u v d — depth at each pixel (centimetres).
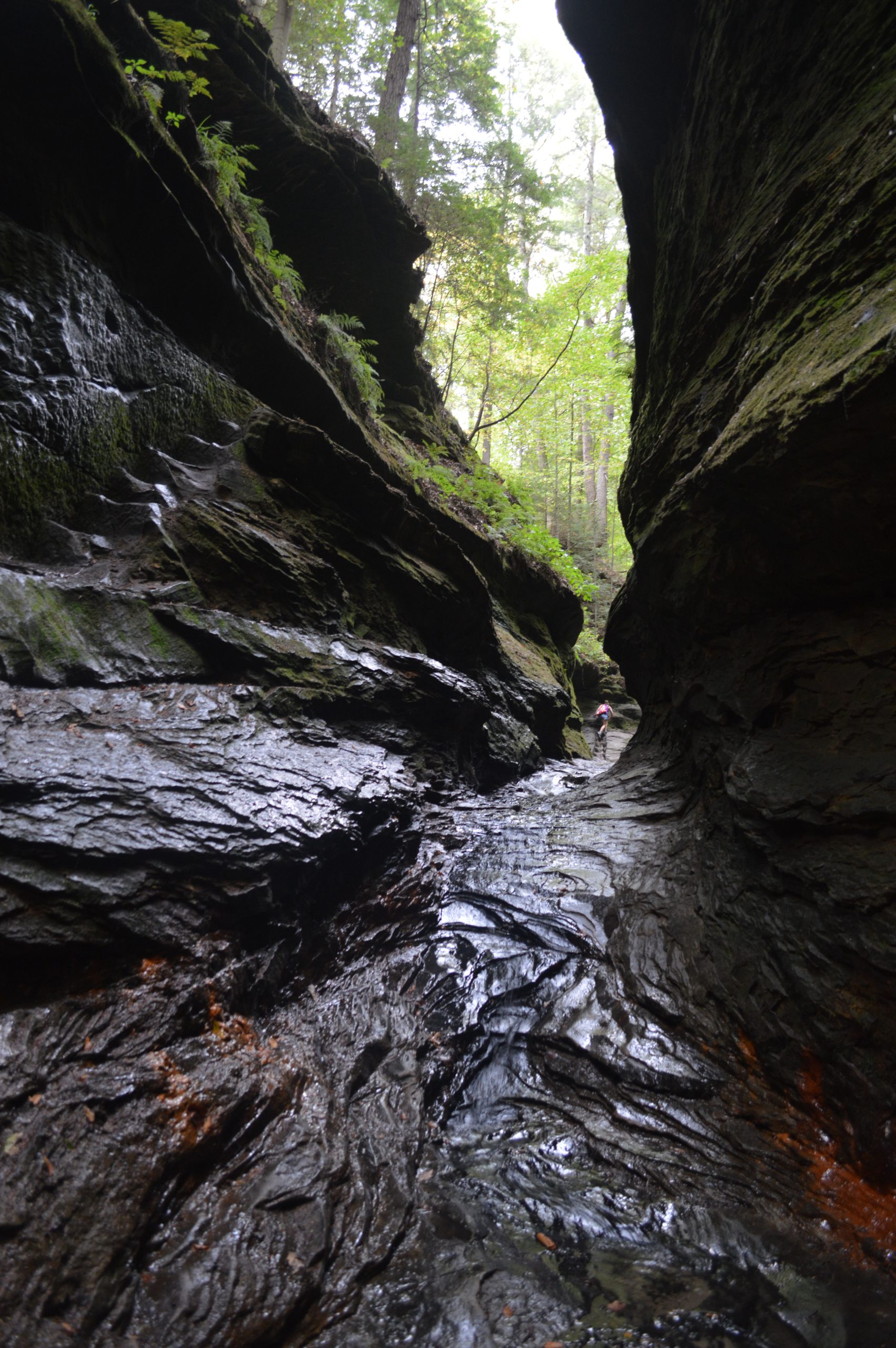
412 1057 366
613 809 789
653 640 831
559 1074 388
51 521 570
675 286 746
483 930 546
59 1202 213
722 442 448
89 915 302
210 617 570
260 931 372
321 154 1232
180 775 400
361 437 1012
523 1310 231
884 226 349
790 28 510
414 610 924
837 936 345
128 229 675
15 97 566
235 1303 212
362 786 512
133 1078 261
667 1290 243
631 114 818
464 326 2100
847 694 415
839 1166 297
